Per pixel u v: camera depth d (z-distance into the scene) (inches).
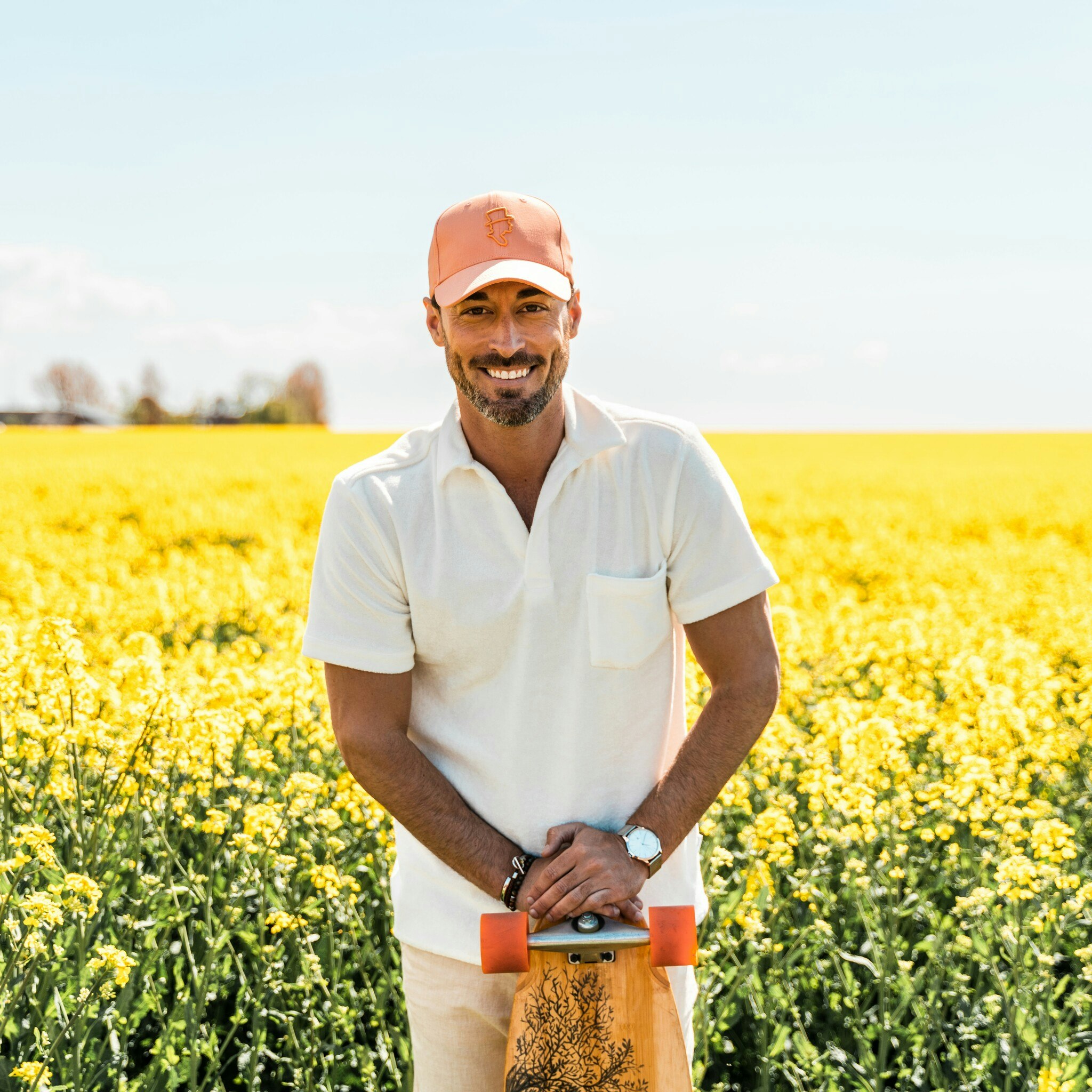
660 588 84.7
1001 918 135.4
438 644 85.9
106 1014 121.9
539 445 83.6
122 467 975.0
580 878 81.3
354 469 86.9
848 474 980.6
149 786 156.9
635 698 85.7
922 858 167.9
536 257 80.6
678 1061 80.3
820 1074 128.5
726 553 85.4
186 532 613.6
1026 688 203.5
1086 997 129.6
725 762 86.1
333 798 171.3
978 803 149.3
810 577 421.1
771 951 139.3
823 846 155.6
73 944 131.5
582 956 80.3
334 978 136.4
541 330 80.1
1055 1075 112.7
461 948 87.8
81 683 147.6
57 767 152.9
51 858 119.6
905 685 235.5
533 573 83.0
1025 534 674.8
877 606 323.6
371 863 158.9
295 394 2974.9
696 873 94.4
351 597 85.2
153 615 320.5
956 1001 140.7
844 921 153.7
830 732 164.6
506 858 84.7
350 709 86.2
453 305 80.6
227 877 154.9
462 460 82.9
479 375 80.4
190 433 1994.3
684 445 85.7
